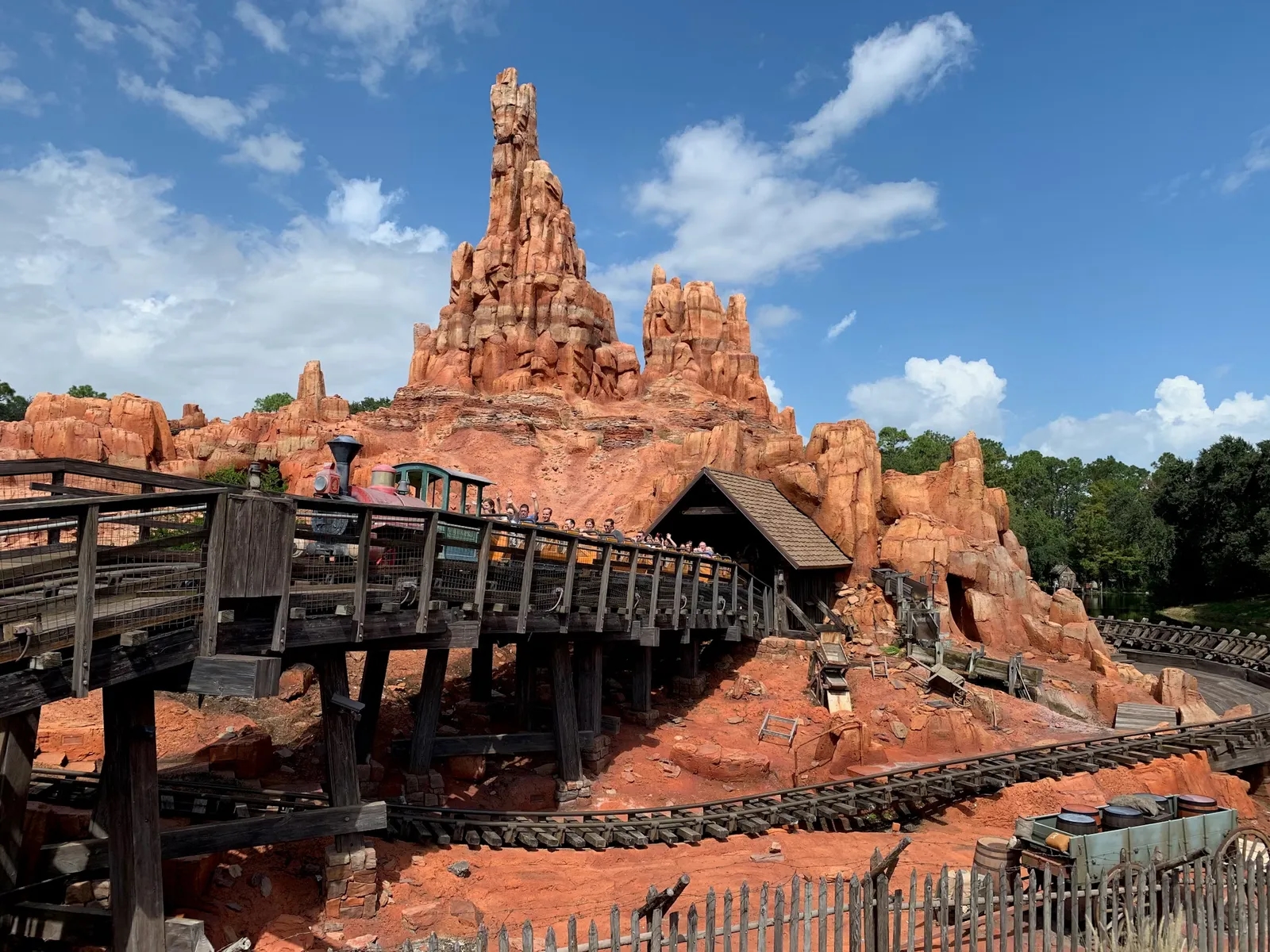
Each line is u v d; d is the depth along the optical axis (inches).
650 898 360.2
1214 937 430.3
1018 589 1439.5
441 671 666.2
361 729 664.4
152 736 369.1
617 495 2050.9
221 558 362.9
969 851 666.2
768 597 1186.0
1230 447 2586.1
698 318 2903.5
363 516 454.9
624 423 2404.0
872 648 1163.3
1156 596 3154.5
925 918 395.9
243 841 432.1
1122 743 961.5
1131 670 1309.1
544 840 608.7
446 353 2679.6
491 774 748.0
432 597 534.9
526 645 816.9
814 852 633.0
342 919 455.5
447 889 516.1
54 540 419.5
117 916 352.5
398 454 2209.6
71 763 599.5
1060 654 1373.0
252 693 353.4
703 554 981.8
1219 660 1663.4
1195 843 512.1
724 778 820.0
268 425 2202.3
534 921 477.4
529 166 2839.6
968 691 1075.3
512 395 2497.5
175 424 2573.8
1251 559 2388.0
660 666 1113.4
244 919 439.2
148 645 334.0
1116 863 477.1
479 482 753.6
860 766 874.1
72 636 300.0
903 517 1482.5
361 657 1000.9
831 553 1347.2
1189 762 927.0
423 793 650.8
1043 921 422.3
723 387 2822.3
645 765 820.0
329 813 461.1
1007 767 847.1
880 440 4217.5
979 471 1577.3
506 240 2765.7
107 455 1753.2
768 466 1593.3
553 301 2696.9
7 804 379.6
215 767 625.9
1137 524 3213.6
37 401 1796.3
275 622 398.9
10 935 375.6
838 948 378.6
